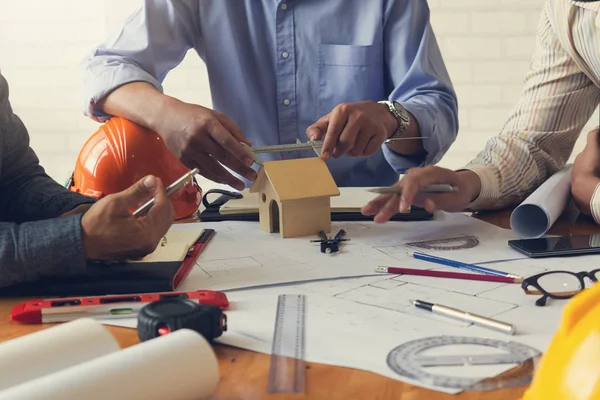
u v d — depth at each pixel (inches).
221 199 52.8
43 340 21.5
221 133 44.9
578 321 17.1
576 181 46.1
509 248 38.9
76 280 32.6
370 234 43.1
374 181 63.6
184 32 61.2
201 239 41.9
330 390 21.3
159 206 33.2
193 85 112.3
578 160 47.2
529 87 52.7
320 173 43.7
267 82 61.9
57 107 115.8
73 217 32.0
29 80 115.3
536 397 17.6
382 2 59.7
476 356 23.3
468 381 21.5
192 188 50.9
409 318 27.4
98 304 28.7
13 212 40.3
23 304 29.2
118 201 32.0
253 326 26.9
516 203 50.3
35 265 31.2
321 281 33.1
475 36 107.9
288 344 24.7
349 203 49.1
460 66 109.0
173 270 33.4
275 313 28.3
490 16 107.0
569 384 16.4
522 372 22.0
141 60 57.9
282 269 35.4
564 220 46.2
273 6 60.3
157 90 54.6
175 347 20.3
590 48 47.6
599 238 39.6
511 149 50.3
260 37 61.1
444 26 108.0
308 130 47.0
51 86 115.3
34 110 116.2
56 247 31.2
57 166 117.6
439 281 32.6
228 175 48.3
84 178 50.1
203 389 20.4
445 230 43.6
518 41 107.3
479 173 47.8
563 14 48.9
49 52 114.3
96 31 113.4
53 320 28.5
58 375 18.6
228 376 22.5
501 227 44.4
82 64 59.1
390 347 24.3
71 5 113.0
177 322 23.7
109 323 27.8
